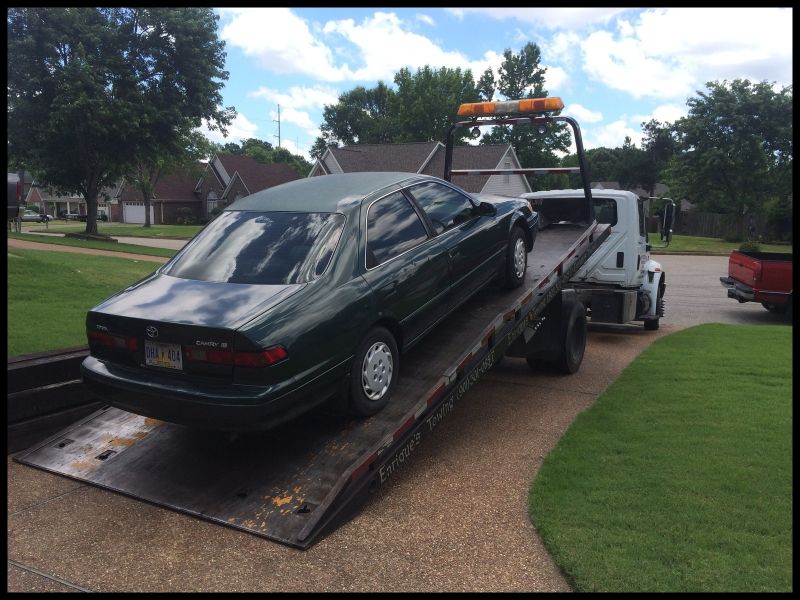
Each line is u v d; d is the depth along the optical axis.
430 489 4.34
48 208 91.25
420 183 5.29
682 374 7.17
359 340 4.18
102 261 16.55
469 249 5.37
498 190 37.19
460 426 5.70
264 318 3.67
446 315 5.20
